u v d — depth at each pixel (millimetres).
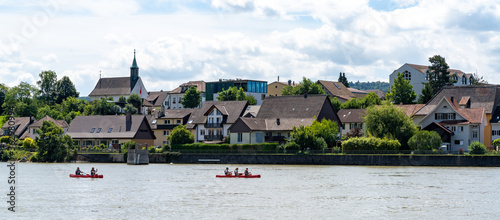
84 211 120125
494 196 135125
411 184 154500
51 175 184000
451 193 139500
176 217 114125
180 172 192500
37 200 133250
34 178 175500
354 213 116938
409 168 198750
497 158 198125
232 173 181625
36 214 117438
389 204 126062
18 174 187500
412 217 113500
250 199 133125
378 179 165750
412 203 127000
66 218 113625
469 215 115188
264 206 124500
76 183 162750
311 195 137875
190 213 117562
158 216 114938
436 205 124688
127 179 172125
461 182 157750
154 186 155500
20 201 132000
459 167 199750
